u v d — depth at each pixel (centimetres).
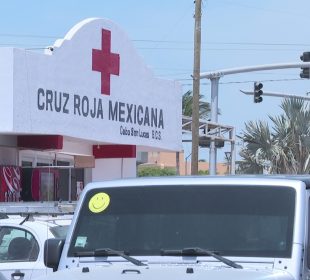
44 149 2619
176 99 3225
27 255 1290
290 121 3731
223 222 800
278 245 770
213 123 3725
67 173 2958
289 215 779
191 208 817
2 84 2406
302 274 756
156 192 837
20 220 1330
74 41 2659
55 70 2569
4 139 2577
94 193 860
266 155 3719
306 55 3291
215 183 823
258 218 790
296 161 3694
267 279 716
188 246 798
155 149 3192
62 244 848
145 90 3036
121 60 2897
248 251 777
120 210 840
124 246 822
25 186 2644
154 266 780
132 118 2953
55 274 782
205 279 714
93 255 821
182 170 7406
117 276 743
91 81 2747
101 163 3062
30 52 2464
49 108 2538
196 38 3225
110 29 2841
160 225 819
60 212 1387
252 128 3778
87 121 2720
